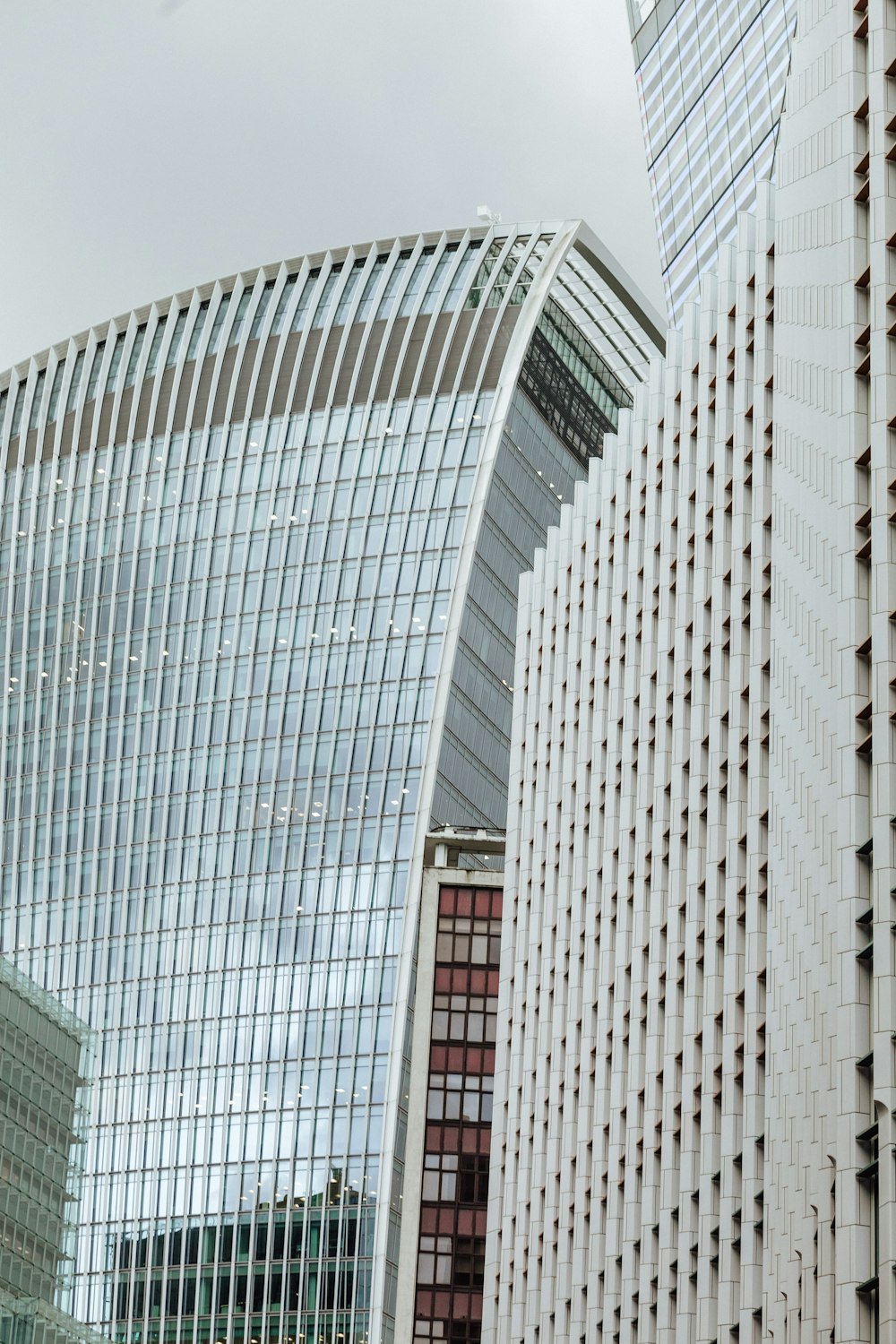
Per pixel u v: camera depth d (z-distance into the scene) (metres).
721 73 120.25
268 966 186.50
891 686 56.22
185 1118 184.62
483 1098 144.75
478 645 191.00
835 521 61.31
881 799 55.19
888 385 59.25
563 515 111.12
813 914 59.94
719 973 73.31
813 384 65.75
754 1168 65.75
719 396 81.69
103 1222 183.38
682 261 124.69
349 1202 174.38
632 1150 81.69
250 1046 184.50
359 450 198.38
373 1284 170.88
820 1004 58.50
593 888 93.62
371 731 188.75
